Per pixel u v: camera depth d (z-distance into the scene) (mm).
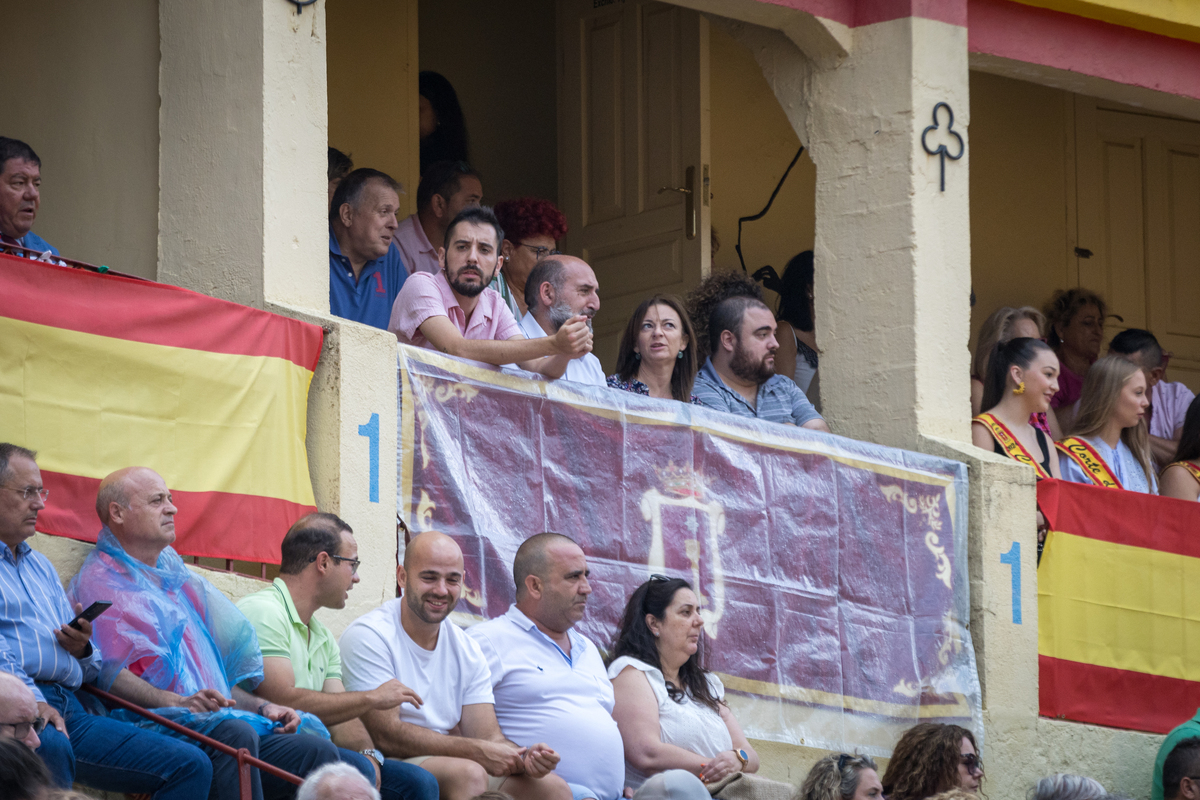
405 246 33281
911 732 27016
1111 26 34594
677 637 24547
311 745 19422
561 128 39500
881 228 31391
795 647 27516
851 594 28422
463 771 20891
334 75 36938
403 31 38062
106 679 19594
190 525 21797
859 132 31719
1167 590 32344
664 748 23531
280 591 21156
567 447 25484
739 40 33156
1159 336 47594
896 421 30875
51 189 26156
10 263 21047
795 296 36750
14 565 19156
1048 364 31797
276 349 23016
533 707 22766
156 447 21766
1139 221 47719
